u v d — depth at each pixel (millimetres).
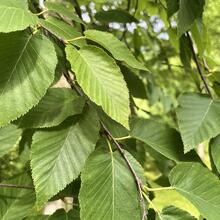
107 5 568
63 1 406
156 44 636
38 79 218
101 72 227
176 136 291
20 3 213
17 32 220
